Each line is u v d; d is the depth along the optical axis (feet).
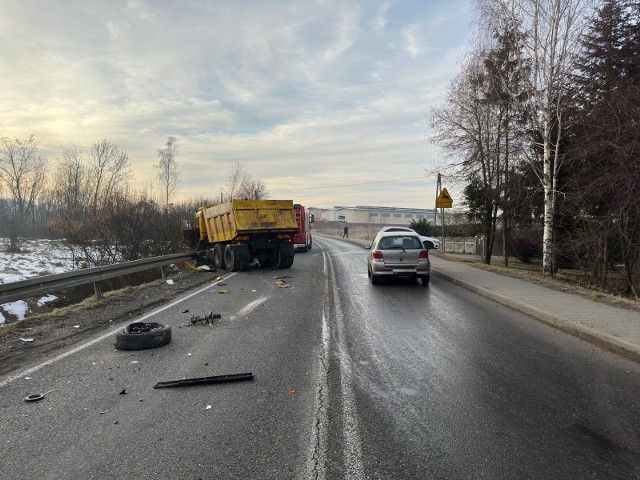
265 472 11.03
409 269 44.80
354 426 13.51
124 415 14.42
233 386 16.98
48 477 10.90
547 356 20.86
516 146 60.85
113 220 65.31
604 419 14.08
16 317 40.93
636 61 53.36
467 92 64.75
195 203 132.87
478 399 15.61
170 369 19.01
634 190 39.50
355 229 293.64
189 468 11.24
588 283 47.91
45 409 14.96
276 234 61.26
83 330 26.43
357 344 22.81
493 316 30.19
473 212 73.41
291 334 24.93
